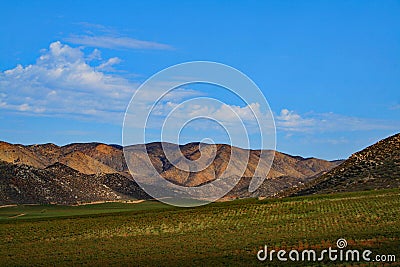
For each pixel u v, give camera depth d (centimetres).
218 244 7219
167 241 7800
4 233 9175
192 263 5838
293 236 7550
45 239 8575
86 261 6525
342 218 8881
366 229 7681
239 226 8819
